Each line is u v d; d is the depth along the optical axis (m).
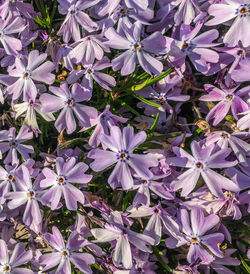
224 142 0.20
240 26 0.20
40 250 0.23
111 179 0.20
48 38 0.23
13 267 0.22
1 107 0.25
